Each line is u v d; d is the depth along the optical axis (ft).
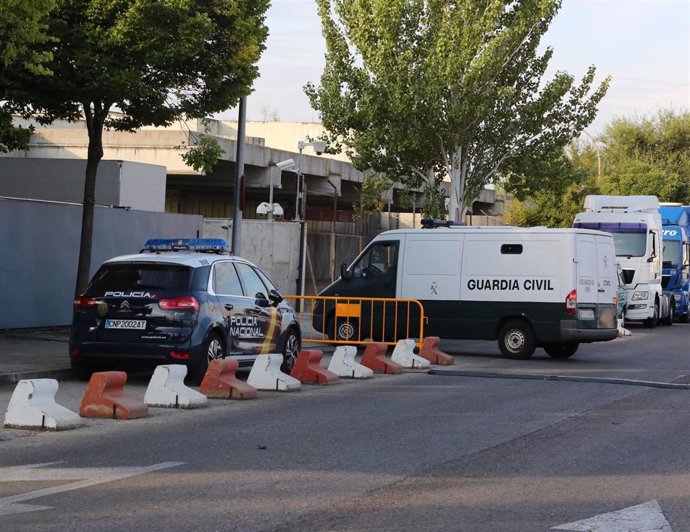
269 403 51.83
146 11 66.03
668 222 159.22
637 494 31.71
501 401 53.93
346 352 65.00
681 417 49.16
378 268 85.71
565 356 85.51
